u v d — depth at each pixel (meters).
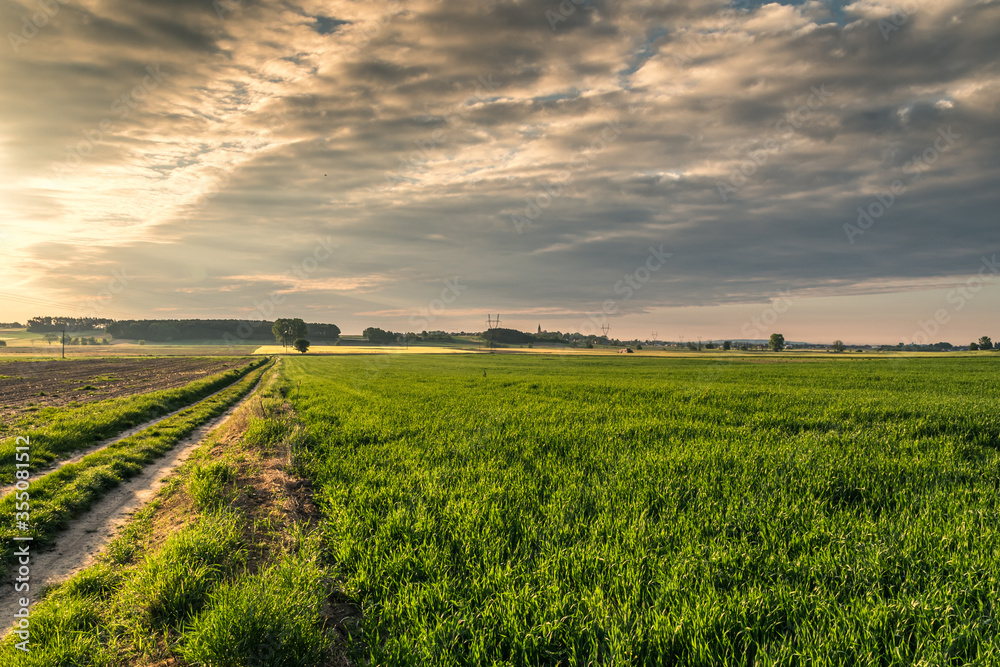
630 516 7.00
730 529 6.48
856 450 11.05
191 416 20.66
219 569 5.58
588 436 12.96
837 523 6.58
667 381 37.72
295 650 4.00
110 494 9.49
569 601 4.79
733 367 63.97
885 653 4.02
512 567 5.53
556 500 7.64
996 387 31.02
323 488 8.81
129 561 6.43
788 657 3.97
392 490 8.30
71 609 4.86
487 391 28.50
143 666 4.18
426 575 5.52
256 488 9.10
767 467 9.48
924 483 8.56
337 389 30.69
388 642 4.24
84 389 32.00
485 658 4.07
